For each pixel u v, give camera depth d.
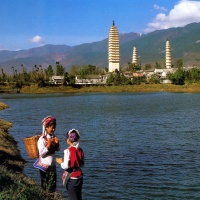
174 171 22.62
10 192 12.00
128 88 184.50
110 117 60.41
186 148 30.88
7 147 28.22
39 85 188.00
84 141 35.53
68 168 11.49
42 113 70.19
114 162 25.41
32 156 12.98
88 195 18.03
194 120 54.50
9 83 193.88
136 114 65.38
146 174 21.95
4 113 71.00
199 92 158.88
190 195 17.91
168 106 84.44
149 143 33.78
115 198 17.56
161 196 17.80
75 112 71.50
